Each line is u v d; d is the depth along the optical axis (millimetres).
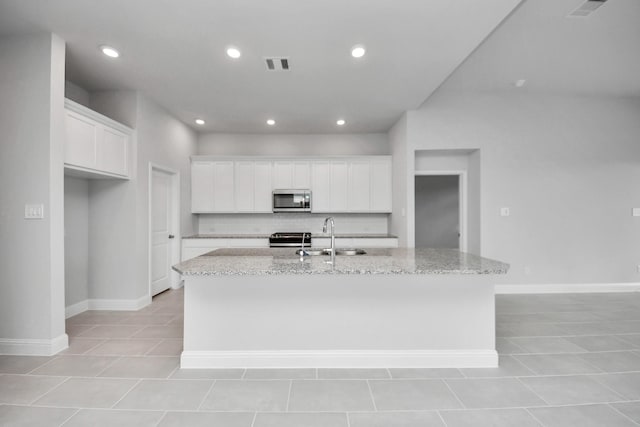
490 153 4676
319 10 2352
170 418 1817
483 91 4586
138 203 3852
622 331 3172
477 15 2416
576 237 4730
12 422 1773
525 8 2629
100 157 3291
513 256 4707
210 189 5426
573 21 2822
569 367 2432
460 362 2438
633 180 4750
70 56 3031
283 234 5387
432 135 4648
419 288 2463
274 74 3412
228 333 2445
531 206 4707
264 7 2314
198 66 3229
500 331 3170
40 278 2633
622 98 4734
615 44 3227
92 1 2242
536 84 4301
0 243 2652
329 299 2457
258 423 1776
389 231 5633
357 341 2461
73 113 2939
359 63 3170
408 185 4664
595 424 1773
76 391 2090
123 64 3189
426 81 3594
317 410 1896
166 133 4555
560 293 4684
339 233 5750
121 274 3832
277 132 5688
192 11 2357
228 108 4465
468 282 2461
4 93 2650
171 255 4891
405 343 2465
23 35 2646
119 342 2891
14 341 2631
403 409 1906
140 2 2256
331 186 5461
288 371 2377
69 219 3574
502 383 2203
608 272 4746
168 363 2490
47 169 2619
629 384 2191
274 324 2449
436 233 8523
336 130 5594
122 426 1748
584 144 4715
